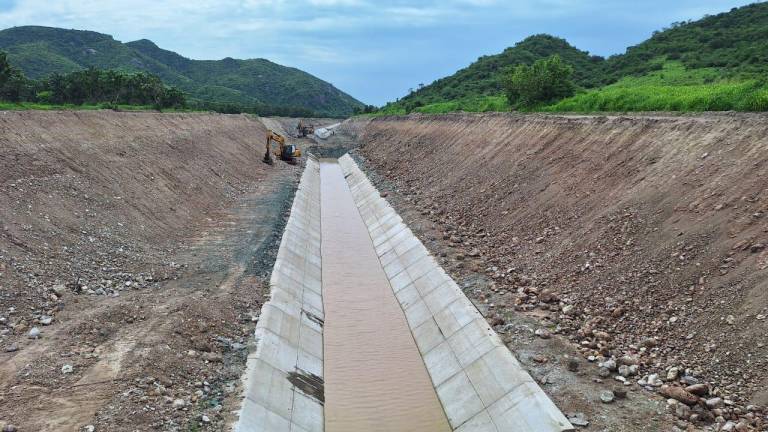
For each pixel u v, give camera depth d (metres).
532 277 18.11
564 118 28.77
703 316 12.31
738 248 13.06
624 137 21.89
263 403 12.47
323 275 23.47
